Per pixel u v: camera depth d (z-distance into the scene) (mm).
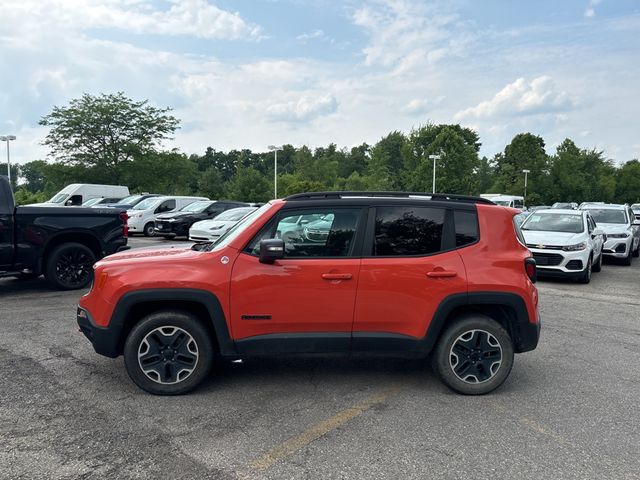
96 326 4234
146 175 43812
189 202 22375
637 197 71125
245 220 4770
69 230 8664
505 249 4414
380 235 4340
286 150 107812
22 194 41594
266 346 4242
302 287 4203
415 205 4418
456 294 4270
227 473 3080
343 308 4246
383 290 4250
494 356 4395
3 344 5656
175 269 4188
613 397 4406
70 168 41719
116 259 4508
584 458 3328
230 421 3795
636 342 6195
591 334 6562
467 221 4445
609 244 13781
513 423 3846
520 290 4316
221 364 5094
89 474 3045
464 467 3189
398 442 3506
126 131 43312
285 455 3307
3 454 3266
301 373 4879
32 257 8312
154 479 3000
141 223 20906
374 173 68062
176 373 4238
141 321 4176
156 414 3896
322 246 4297
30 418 3797
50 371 4805
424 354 4359
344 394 4367
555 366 5246
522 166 67812
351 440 3525
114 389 4383
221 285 4156
